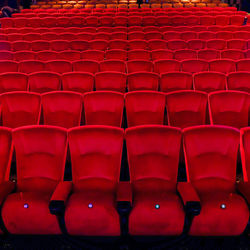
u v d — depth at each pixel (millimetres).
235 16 6988
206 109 2340
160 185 1547
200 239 1555
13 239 1578
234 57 4059
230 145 1532
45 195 1520
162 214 1382
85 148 1542
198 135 1544
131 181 1559
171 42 4723
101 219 1396
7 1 9992
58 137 1567
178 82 2781
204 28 5891
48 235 1510
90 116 2223
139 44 4809
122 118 2455
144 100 2184
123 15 7652
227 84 2805
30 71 3441
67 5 9875
